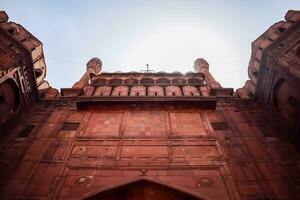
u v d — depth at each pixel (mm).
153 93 14648
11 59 11680
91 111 12844
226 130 11281
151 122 11742
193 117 12203
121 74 17016
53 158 9656
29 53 13078
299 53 10820
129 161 9391
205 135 10875
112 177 8688
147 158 9539
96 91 14977
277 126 11742
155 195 8414
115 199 8367
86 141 10539
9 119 11570
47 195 8055
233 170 8984
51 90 16219
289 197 7957
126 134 10914
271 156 9742
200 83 15938
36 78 14539
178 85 15555
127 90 15016
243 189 8203
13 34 13570
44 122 12164
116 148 10102
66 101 14211
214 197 7863
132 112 12562
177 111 12648
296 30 11719
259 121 12141
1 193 8109
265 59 13055
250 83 15625
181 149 10016
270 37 13586
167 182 8367
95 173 8883
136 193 8430
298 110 10789
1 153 9961
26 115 12859
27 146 10383
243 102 13984
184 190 8016
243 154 9820
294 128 10867
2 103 11359
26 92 13047
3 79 10867
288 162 9430
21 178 8711
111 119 12070
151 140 10508
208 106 12852
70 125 11750
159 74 16859
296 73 10312
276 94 12492
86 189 8234
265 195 8016
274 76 12367
